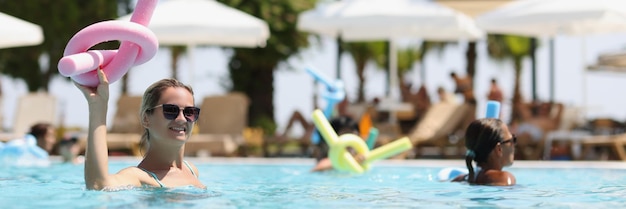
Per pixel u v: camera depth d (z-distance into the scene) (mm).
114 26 3629
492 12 12148
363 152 6707
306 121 13883
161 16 12578
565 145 12414
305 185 4957
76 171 6621
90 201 3449
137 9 3832
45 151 8648
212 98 13133
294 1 20969
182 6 12883
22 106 12938
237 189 4465
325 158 7008
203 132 12977
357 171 6551
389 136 12250
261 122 22172
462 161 9102
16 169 6973
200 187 4137
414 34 14734
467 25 13438
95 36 3594
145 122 3945
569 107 13539
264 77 22641
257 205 3580
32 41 11516
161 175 3980
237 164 8703
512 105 13742
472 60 27781
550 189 4652
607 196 4207
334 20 12789
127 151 13125
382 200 3875
